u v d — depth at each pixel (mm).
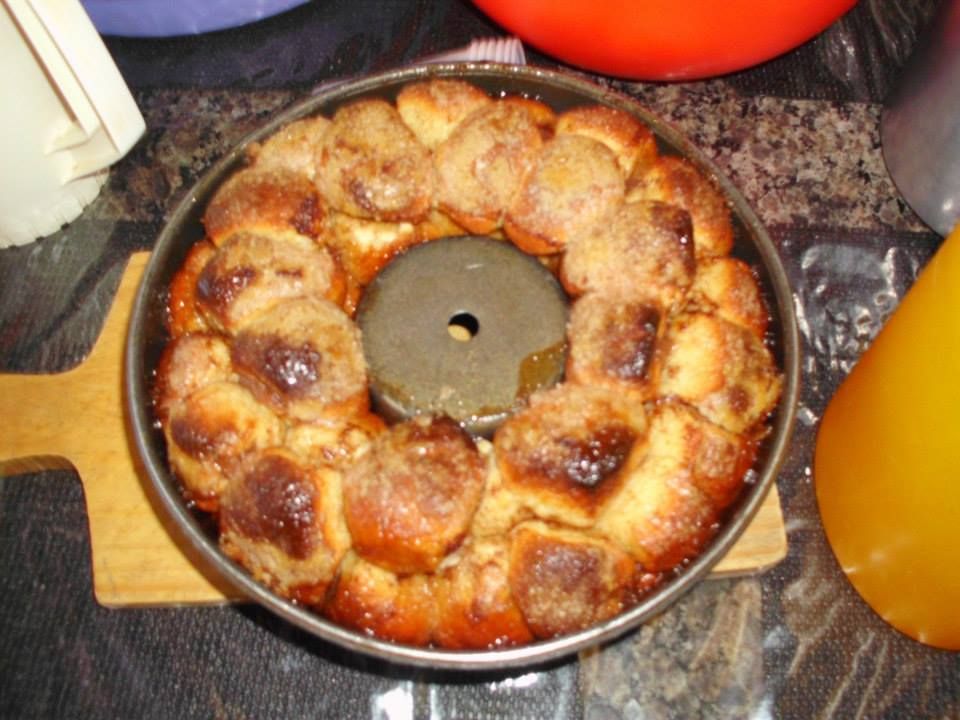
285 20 646
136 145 599
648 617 343
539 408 357
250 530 349
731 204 408
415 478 343
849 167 589
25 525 497
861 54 630
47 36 459
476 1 558
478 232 406
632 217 385
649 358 363
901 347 404
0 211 548
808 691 451
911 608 448
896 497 418
